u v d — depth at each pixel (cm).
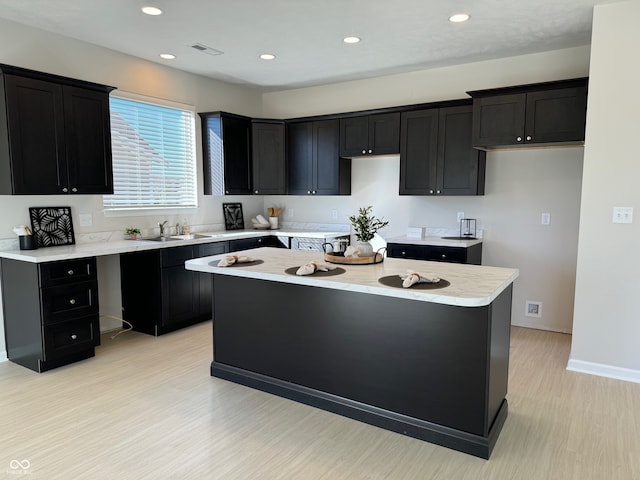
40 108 335
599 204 313
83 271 349
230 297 313
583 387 304
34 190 334
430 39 379
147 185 459
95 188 375
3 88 315
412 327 241
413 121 455
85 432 249
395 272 266
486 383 223
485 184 453
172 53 423
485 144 403
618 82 301
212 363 328
